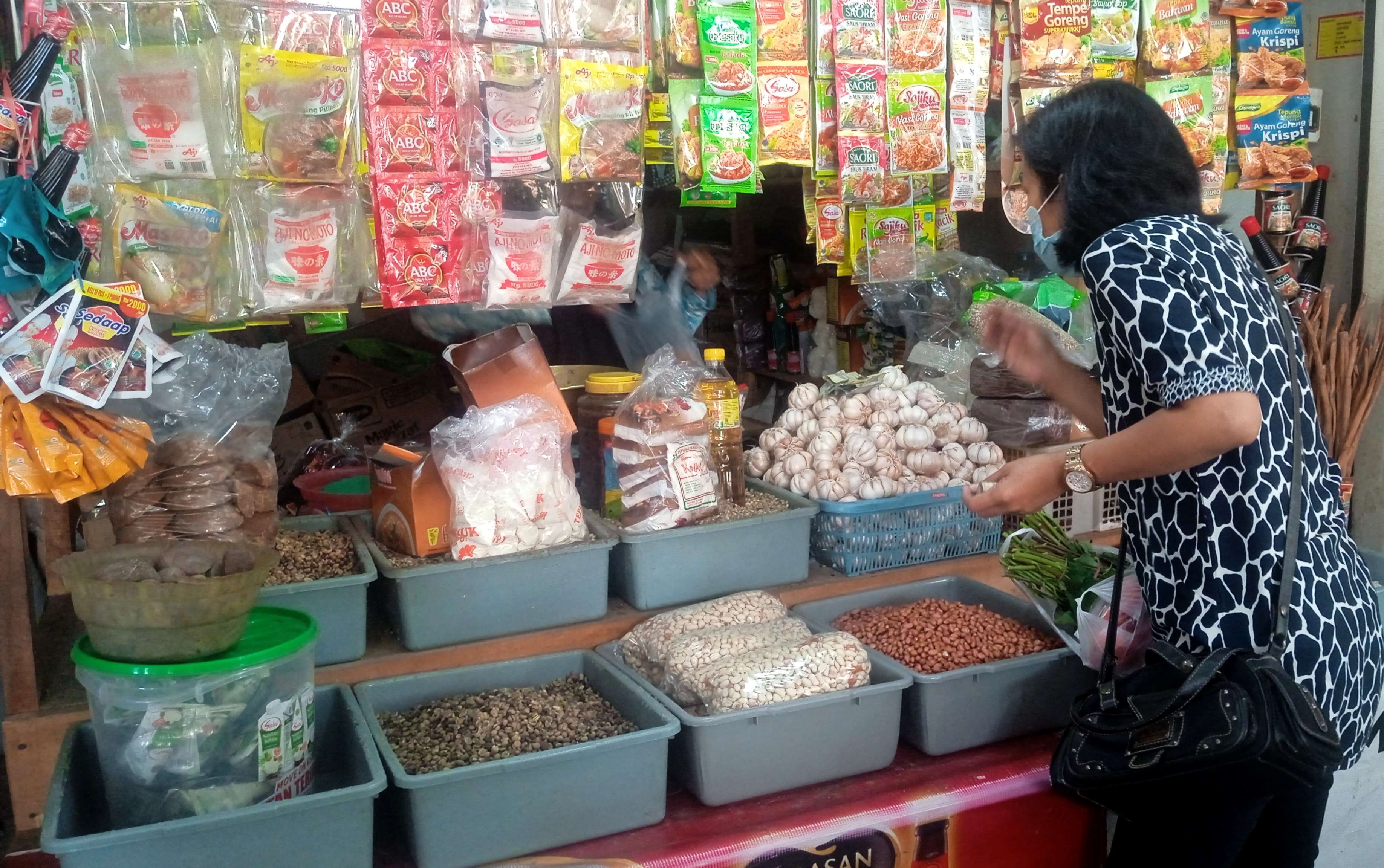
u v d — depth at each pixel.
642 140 1.95
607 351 3.12
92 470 1.49
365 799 1.39
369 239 1.84
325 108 1.70
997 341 1.86
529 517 1.85
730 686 1.67
